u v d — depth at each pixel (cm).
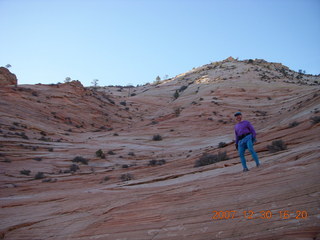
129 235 337
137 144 3653
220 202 376
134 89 11156
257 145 1254
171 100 7500
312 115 1503
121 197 552
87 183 1584
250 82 7288
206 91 6912
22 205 636
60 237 371
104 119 5431
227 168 723
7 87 4478
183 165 1496
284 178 401
